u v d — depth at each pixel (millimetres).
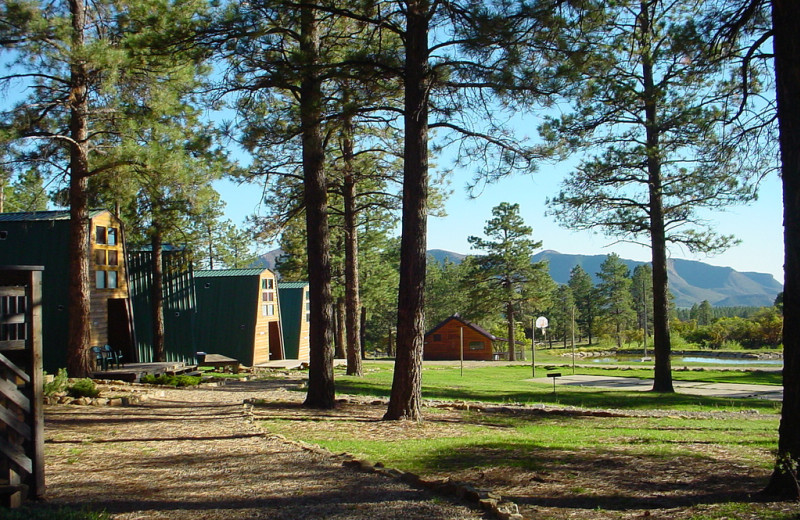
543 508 5141
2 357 4973
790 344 5461
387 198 21516
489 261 47500
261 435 9031
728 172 10641
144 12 12453
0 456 5035
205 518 4902
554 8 8766
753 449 7793
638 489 5707
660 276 18969
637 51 11758
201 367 29031
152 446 8102
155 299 25297
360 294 44500
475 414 12664
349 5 10359
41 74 14609
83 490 5738
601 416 13031
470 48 9789
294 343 39156
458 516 4949
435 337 50281
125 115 15148
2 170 14742
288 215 18156
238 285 34562
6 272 5281
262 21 10742
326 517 4914
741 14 8078
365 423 10625
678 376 27531
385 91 11914
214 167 12781
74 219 16188
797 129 5527
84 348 16312
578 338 92938
